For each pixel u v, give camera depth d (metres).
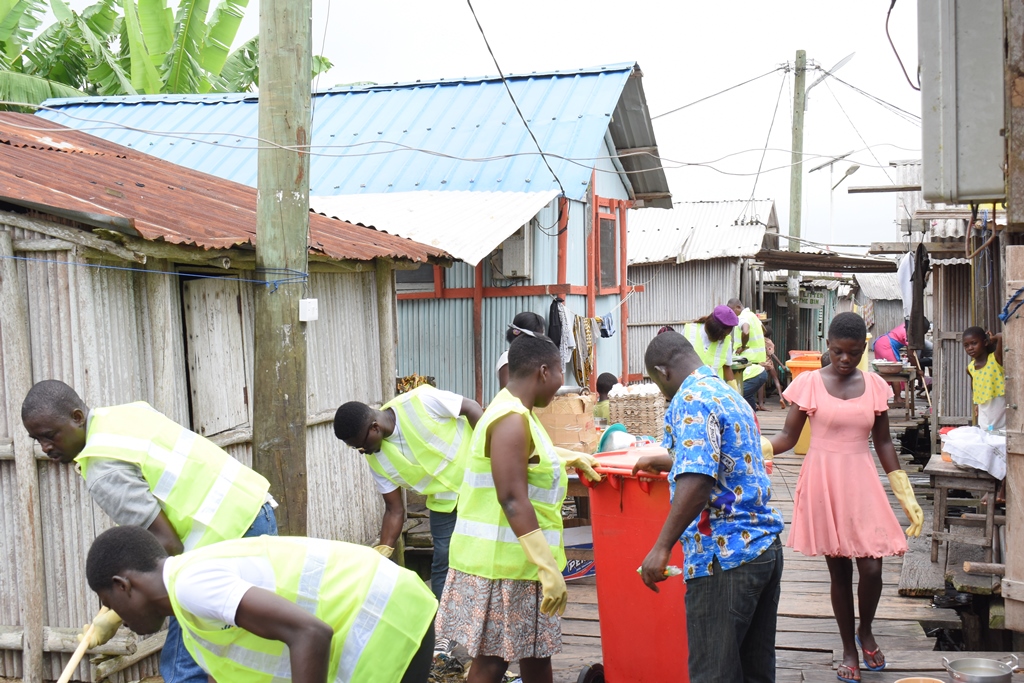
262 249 4.70
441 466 4.94
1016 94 3.24
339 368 6.56
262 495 3.53
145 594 2.48
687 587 3.47
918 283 10.38
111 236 4.36
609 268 11.95
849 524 4.48
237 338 5.51
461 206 8.80
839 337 4.48
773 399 18.75
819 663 4.87
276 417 4.71
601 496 4.29
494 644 3.63
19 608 4.66
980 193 3.41
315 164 10.60
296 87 4.69
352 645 2.71
